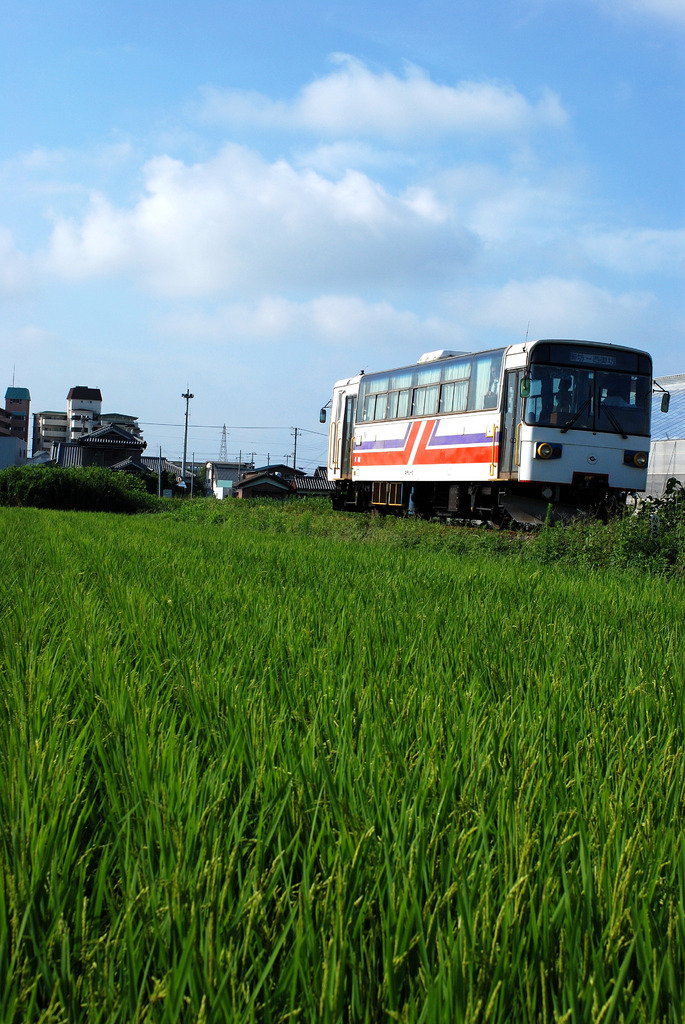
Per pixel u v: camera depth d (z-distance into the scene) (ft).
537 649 13.98
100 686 10.77
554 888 5.83
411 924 5.38
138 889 5.98
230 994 4.81
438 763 7.98
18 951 5.11
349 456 81.87
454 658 13.10
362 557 33.09
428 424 65.62
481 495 60.49
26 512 73.61
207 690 10.41
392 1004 4.88
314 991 4.88
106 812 7.48
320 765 7.84
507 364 55.72
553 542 38.93
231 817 6.87
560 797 7.58
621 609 20.08
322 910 5.61
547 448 52.90
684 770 8.22
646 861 6.35
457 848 6.36
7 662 11.87
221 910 5.42
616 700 10.84
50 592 19.48
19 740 8.41
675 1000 4.91
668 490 38.70
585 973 5.08
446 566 30.42
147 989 5.09
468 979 4.86
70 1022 4.83
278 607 17.22
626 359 55.62
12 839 6.41
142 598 17.54
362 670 11.80
